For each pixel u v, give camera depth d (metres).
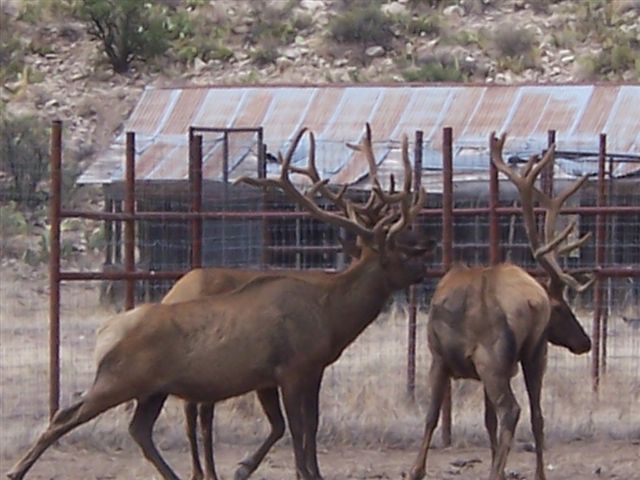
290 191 31.06
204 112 73.88
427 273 33.25
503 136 33.12
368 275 30.36
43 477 32.47
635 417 37.81
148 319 28.64
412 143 68.88
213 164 65.94
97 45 116.75
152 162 68.19
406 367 43.00
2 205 84.31
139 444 29.17
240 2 124.44
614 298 53.59
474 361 29.52
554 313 31.69
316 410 29.81
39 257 78.75
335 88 74.19
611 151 66.88
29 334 53.94
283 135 71.25
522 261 52.78
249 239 51.62
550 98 71.38
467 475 33.03
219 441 35.72
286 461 34.28
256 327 29.03
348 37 116.75
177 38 118.81
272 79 112.25
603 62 111.69
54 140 35.38
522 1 122.06
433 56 113.81
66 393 41.38
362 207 31.38
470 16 120.88
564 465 33.94
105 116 107.25
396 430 36.12
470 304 29.66
